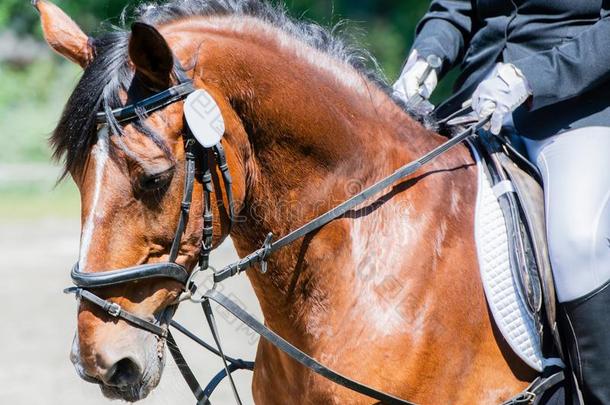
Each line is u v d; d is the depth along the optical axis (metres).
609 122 5.16
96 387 6.88
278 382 5.28
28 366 12.49
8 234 23.08
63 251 21.23
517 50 5.57
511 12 5.66
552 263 4.97
